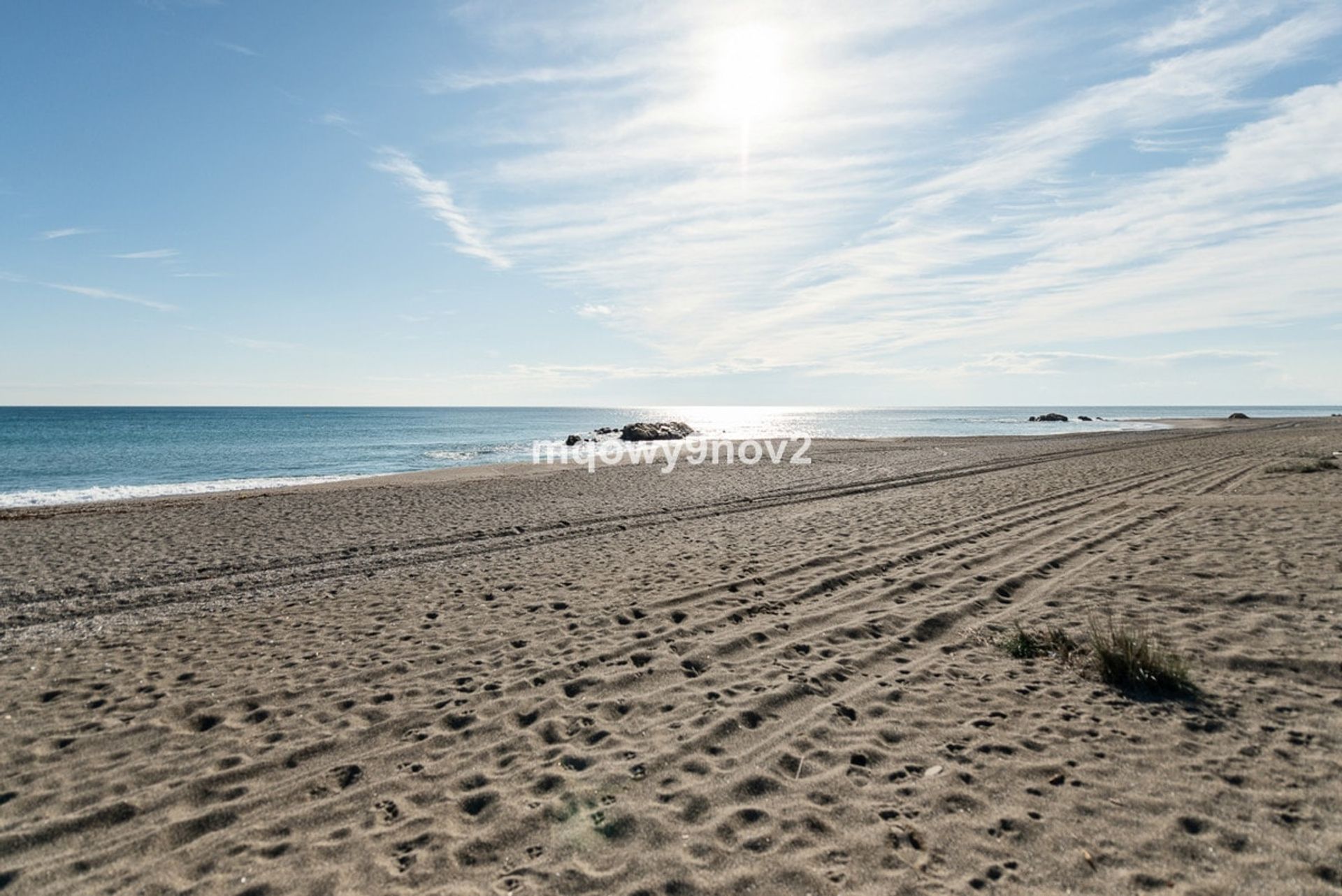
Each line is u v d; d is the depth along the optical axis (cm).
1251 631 581
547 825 355
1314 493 1317
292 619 763
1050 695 487
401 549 1133
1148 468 2105
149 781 417
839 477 2164
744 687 525
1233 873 295
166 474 2847
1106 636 589
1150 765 386
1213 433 4675
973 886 296
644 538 1185
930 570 864
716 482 2084
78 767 438
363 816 372
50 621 771
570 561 1016
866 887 297
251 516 1465
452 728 478
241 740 470
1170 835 323
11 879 326
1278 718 434
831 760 409
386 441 5159
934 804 358
